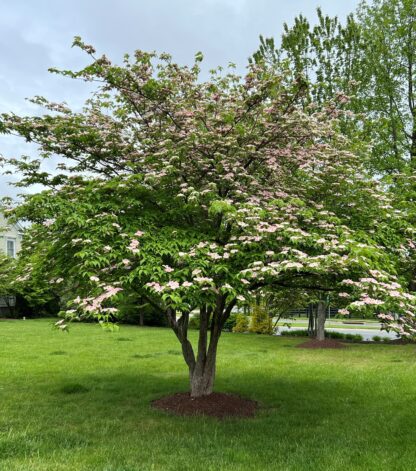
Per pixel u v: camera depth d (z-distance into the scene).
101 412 6.18
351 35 15.05
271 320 19.94
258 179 6.26
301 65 14.54
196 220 6.10
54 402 6.68
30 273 6.79
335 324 31.41
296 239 4.55
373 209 6.37
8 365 9.62
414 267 6.35
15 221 5.55
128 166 5.82
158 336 16.42
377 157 15.53
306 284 6.30
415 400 6.94
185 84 6.20
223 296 6.65
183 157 5.61
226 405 6.50
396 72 16.06
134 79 5.70
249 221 4.77
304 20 14.98
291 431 5.43
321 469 4.16
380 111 16.11
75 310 4.77
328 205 6.36
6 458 4.37
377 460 4.38
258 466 4.23
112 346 13.30
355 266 4.79
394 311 4.90
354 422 5.82
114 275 5.23
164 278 4.79
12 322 22.47
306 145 6.32
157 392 7.43
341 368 9.97
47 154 6.19
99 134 5.89
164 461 4.34
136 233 4.94
